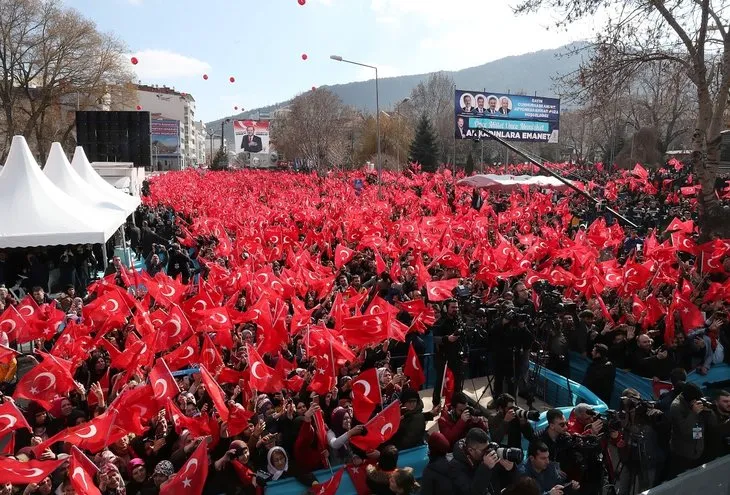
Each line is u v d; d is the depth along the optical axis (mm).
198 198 32688
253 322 10391
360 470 6574
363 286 12977
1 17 47250
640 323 10227
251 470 6395
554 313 9914
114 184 30797
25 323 9961
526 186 31859
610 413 6906
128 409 6449
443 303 11094
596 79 15320
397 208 28203
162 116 129375
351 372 8539
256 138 101438
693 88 19234
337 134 74000
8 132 50500
